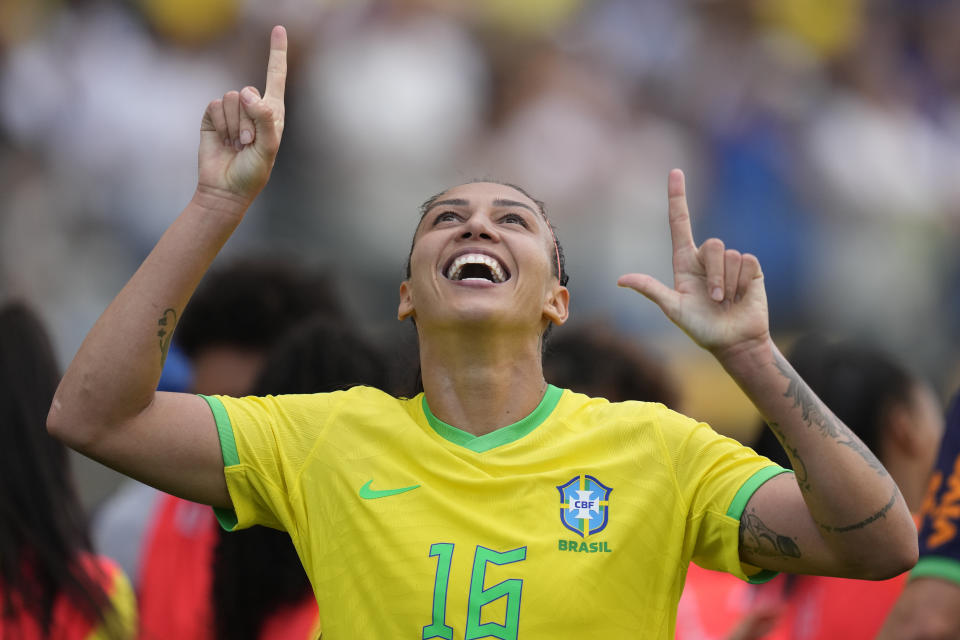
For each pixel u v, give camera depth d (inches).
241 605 471.2
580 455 344.8
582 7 1435.8
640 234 1350.9
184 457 341.4
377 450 348.5
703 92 1430.9
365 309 1251.2
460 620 319.0
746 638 528.7
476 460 343.0
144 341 329.4
